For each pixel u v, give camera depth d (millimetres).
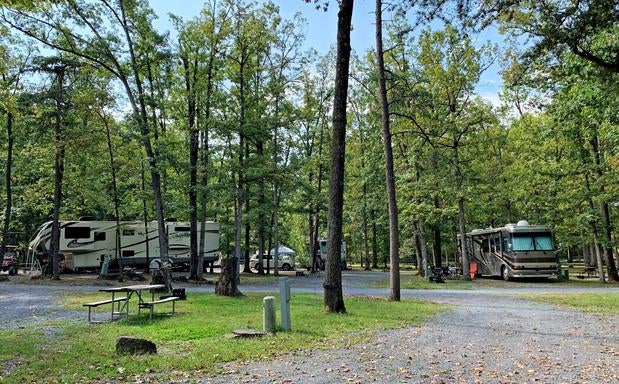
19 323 11125
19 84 22594
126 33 19891
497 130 32594
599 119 16125
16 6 8609
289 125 24516
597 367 6797
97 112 23391
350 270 43469
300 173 29891
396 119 27203
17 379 5949
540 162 28828
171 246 33594
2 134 26719
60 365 6664
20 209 34125
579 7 11453
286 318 9516
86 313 12867
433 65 26828
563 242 29719
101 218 37938
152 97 21328
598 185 24562
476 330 9977
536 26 12945
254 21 23984
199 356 7207
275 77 26172
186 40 23766
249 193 25125
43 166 28438
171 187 26391
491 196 29859
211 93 23531
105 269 26328
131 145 25688
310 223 38719
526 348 8125
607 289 21641
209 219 35406
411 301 15703
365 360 7102
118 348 7480
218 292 17109
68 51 19750
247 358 7141
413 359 7199
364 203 38625
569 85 15789
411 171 28750
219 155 25547
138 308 12633
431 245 48531
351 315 11703
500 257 28547
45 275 26328
